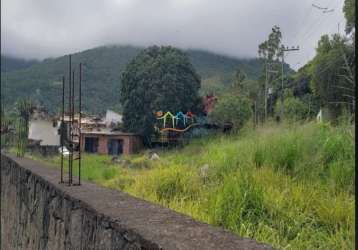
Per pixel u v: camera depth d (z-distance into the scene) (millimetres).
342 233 4094
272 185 5637
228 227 4555
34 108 38281
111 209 3547
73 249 4156
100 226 3447
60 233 4680
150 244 2633
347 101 7480
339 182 5590
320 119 8398
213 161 7723
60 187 4914
